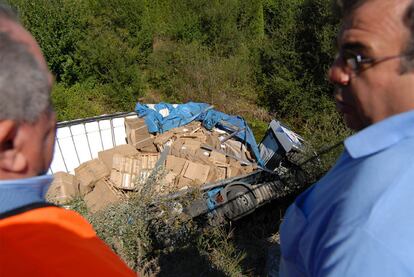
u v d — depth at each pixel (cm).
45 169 105
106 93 1895
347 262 104
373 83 114
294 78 1914
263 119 1962
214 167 1171
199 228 733
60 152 1240
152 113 1385
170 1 2325
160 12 2319
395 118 111
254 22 2355
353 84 119
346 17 118
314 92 1877
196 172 1115
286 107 1939
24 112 92
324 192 128
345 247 105
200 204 875
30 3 1745
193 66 2014
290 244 147
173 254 585
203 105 1480
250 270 643
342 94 128
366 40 111
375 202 104
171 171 1122
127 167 1130
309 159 1006
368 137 113
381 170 107
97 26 1992
